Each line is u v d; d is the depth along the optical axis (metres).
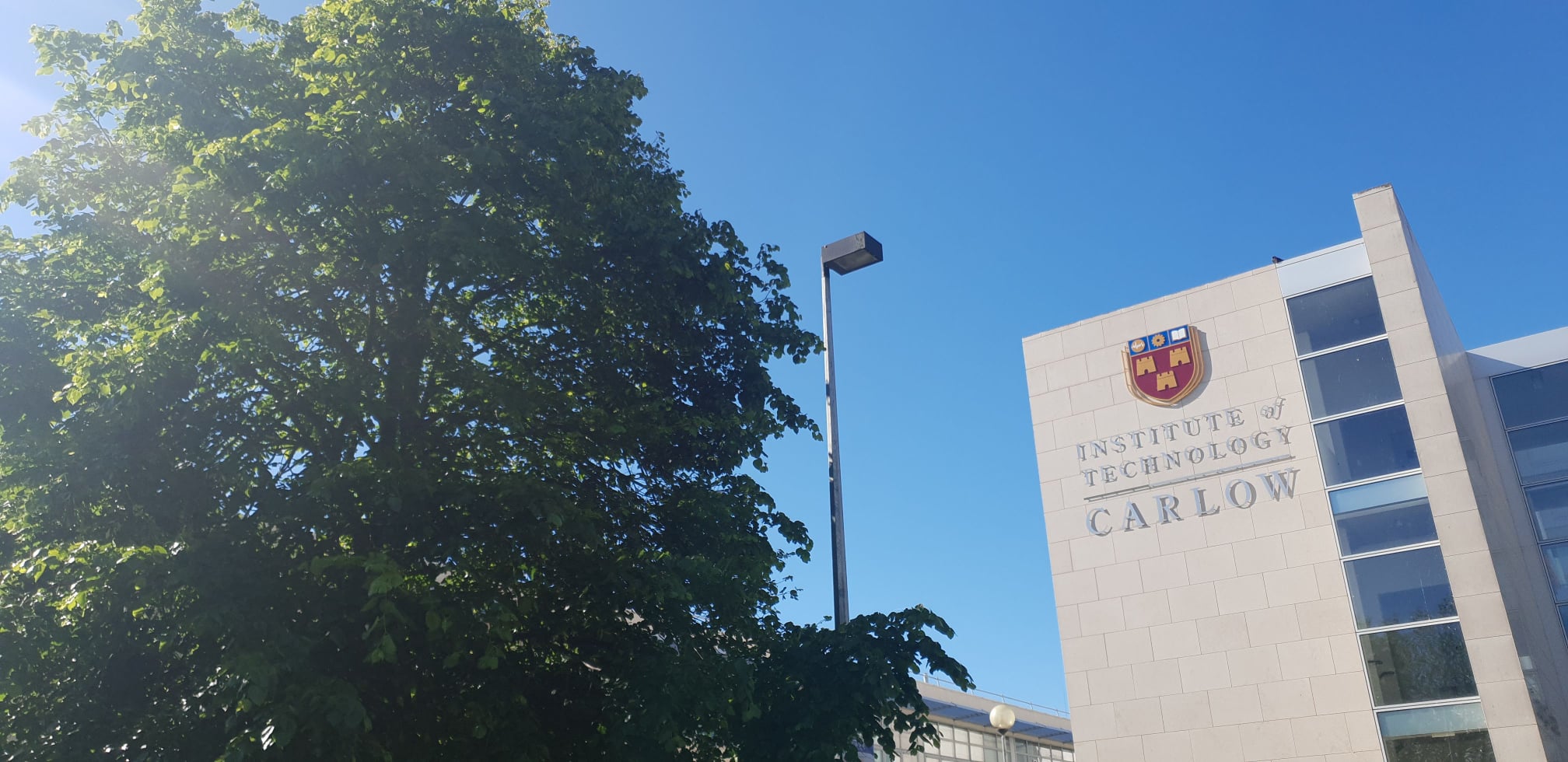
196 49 13.30
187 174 11.50
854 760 11.58
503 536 11.35
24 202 12.77
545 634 11.98
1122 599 30.92
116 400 10.12
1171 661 29.48
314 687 8.93
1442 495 25.69
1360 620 26.62
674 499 14.03
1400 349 27.41
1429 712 24.94
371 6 13.48
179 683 10.27
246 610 9.44
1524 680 23.47
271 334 11.09
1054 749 56.47
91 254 12.36
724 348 15.43
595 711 11.55
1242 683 28.08
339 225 12.41
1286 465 28.94
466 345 12.82
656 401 13.71
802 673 12.08
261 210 11.30
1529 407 31.02
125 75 12.36
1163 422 31.66
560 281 13.74
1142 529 31.11
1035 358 35.09
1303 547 28.06
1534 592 28.98
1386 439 27.41
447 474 11.88
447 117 13.37
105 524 10.11
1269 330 30.28
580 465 13.73
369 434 12.09
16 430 10.55
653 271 14.26
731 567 12.31
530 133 13.21
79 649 9.88
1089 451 32.94
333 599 10.29
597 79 15.59
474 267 11.90
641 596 11.60
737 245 15.88
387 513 10.95
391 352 12.52
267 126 12.26
